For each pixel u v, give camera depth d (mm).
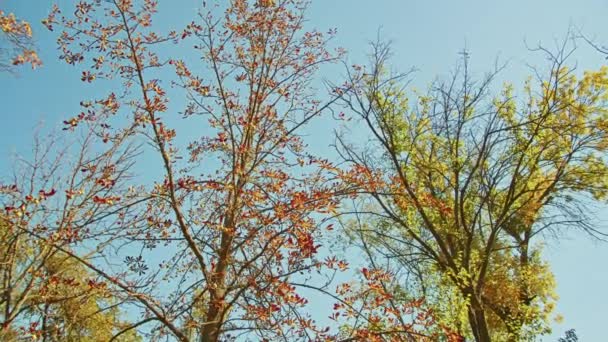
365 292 8430
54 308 9156
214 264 8836
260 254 8156
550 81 15680
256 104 10586
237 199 9227
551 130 15898
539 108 15930
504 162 15828
